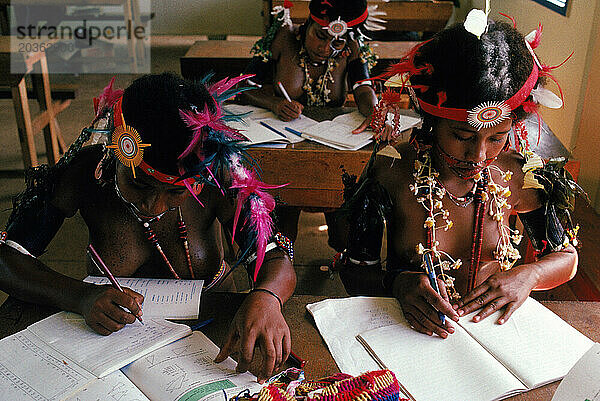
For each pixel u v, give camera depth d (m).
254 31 6.76
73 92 4.13
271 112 2.66
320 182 2.39
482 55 1.17
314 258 3.04
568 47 3.09
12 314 1.31
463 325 1.29
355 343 1.25
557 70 3.22
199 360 1.17
